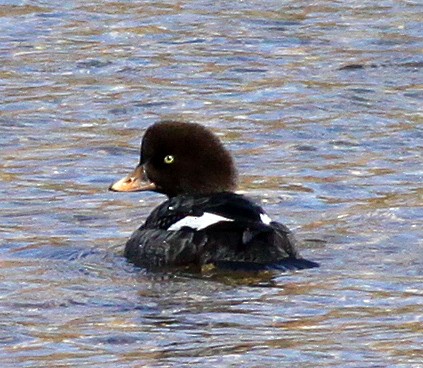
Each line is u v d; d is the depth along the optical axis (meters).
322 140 18.72
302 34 24.41
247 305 11.91
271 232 12.85
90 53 23.30
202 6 26.42
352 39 24.05
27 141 18.73
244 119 19.73
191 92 21.12
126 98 20.80
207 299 12.08
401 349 10.84
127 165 17.66
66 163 17.69
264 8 26.22
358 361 10.57
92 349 10.94
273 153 18.11
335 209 15.64
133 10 26.17
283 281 12.50
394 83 21.50
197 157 14.08
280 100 20.66
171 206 13.37
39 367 10.57
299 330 11.30
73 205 15.83
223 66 22.53
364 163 17.61
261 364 10.52
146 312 11.79
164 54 23.27
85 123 19.62
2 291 12.48
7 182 16.80
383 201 15.88
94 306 11.99
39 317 11.73
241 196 13.39
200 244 12.77
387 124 19.42
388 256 13.63
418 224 14.94
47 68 22.45
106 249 13.91
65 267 13.27
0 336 11.26
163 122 14.21
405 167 17.38
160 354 10.77
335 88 21.19
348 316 11.66
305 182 16.77
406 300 12.08
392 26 24.84
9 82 21.67
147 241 13.16
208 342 11.02
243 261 12.66
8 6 26.39
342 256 13.61
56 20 25.45
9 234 14.62
